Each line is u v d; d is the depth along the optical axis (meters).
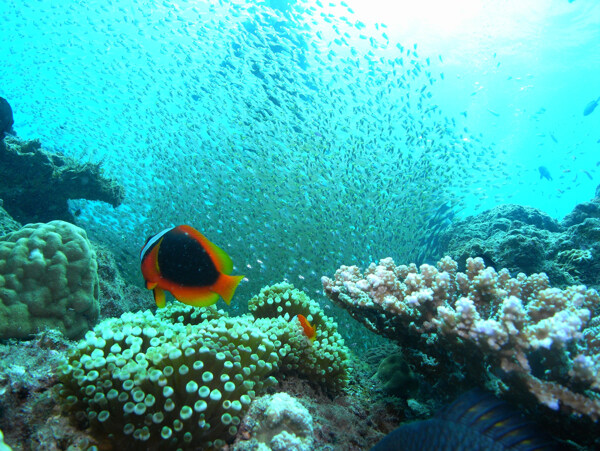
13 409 2.24
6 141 6.77
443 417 1.76
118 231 10.42
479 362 2.27
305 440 2.21
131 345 2.44
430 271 2.84
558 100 35.06
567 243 6.15
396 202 9.22
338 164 9.41
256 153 9.90
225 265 1.70
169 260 1.69
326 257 8.30
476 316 2.16
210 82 11.27
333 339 3.49
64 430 2.11
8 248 3.76
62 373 2.21
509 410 1.76
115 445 2.03
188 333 2.75
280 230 9.04
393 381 3.71
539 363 2.18
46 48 13.88
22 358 2.63
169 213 10.34
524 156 44.03
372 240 8.74
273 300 3.82
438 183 9.73
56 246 3.87
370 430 2.92
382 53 17.44
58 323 3.68
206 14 12.21
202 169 10.51
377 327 3.06
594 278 5.58
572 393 1.91
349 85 9.91
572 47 26.31
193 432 2.06
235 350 2.44
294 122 9.69
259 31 11.39
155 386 2.07
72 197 7.49
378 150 9.77
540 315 2.38
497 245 6.06
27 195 7.00
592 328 2.62
